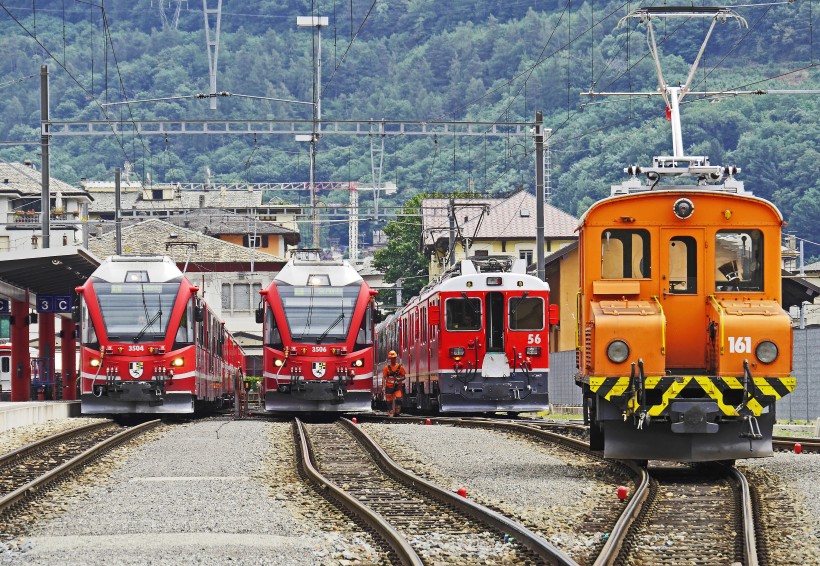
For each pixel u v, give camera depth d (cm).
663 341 5234
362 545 3622
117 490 5062
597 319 5266
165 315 10281
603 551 3291
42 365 15650
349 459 6588
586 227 5453
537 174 11544
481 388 10444
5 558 3375
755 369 5206
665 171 5725
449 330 10494
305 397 10281
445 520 4153
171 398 10269
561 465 6112
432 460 6462
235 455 6625
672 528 3897
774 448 6912
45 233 12519
